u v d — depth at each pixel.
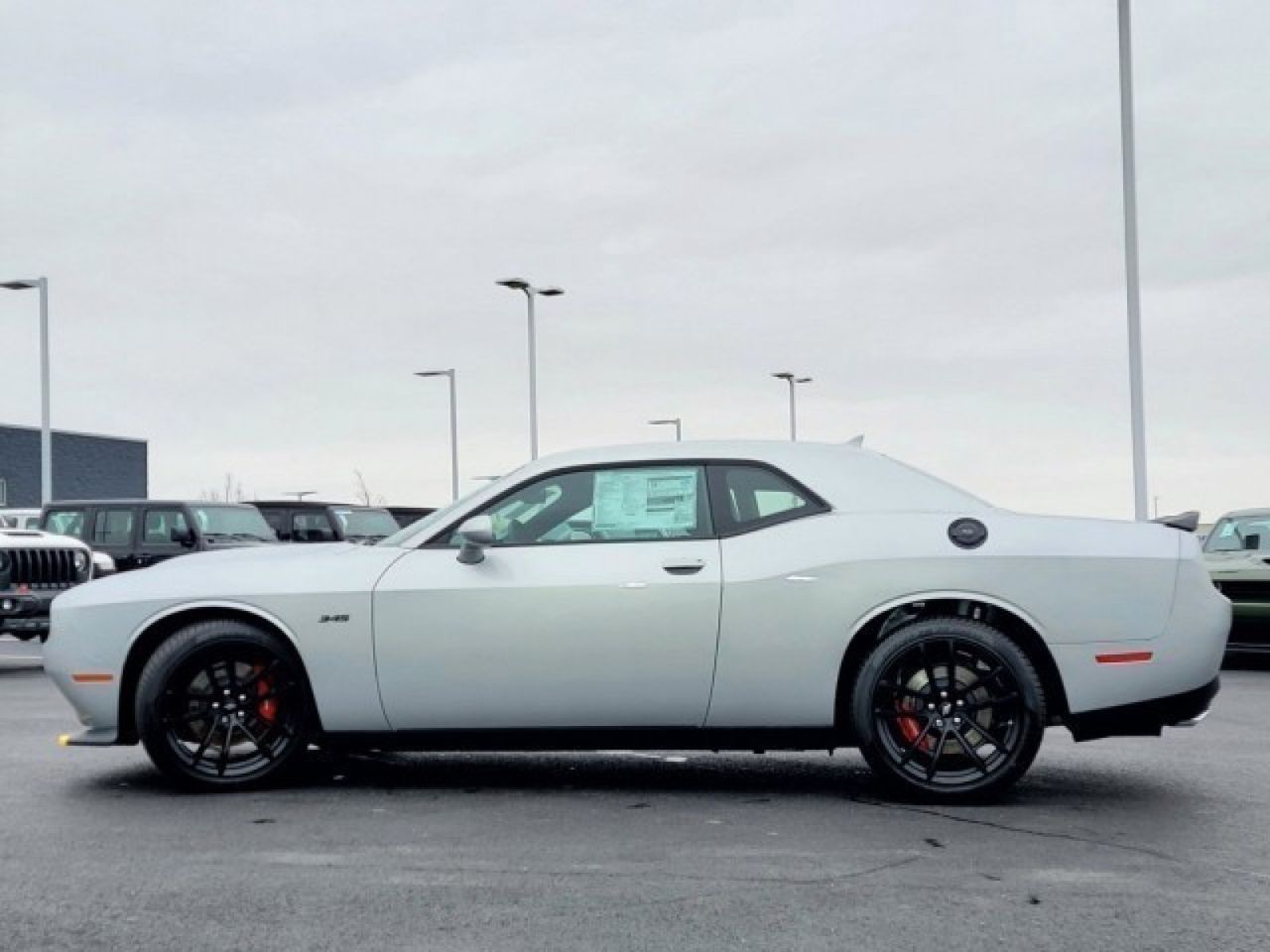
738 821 5.60
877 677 5.88
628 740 6.11
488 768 6.97
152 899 4.43
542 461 6.45
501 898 4.42
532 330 33.97
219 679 6.28
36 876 4.75
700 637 5.96
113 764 7.14
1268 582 12.11
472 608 6.08
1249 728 8.47
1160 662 5.86
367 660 6.14
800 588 5.95
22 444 54.88
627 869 4.80
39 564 13.01
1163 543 5.99
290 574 6.27
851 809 5.84
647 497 6.25
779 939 3.98
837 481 6.20
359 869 4.81
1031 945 3.92
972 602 6.07
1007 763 5.84
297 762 6.32
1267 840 5.23
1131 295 18.95
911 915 4.21
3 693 11.01
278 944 3.96
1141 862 4.88
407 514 25.97
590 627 6.01
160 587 6.31
